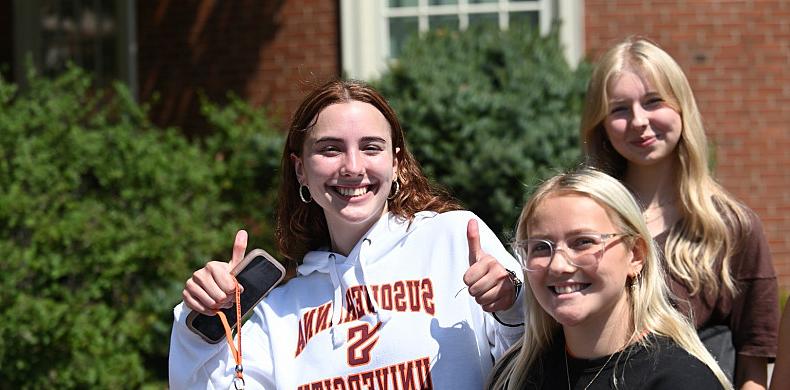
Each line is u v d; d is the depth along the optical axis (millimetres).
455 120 6363
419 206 2881
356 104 2760
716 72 7488
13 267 5676
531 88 6531
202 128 8008
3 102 6309
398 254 2785
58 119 6410
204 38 8031
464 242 2729
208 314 2717
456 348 2637
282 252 3029
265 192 7098
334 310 2764
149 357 6676
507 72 6668
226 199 7172
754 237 3148
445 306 2684
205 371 2791
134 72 8289
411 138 6406
